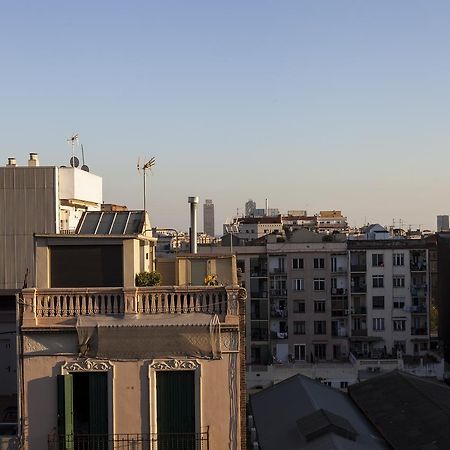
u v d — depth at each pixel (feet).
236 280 72.54
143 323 57.72
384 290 271.90
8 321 76.07
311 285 272.72
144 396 57.52
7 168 96.53
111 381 57.62
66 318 58.54
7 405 74.02
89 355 57.82
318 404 135.85
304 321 271.90
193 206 86.79
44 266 62.23
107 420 57.62
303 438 116.78
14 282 94.32
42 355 57.98
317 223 475.31
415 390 144.66
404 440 118.62
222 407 57.52
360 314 271.90
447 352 276.62
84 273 62.69
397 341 270.87
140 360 57.77
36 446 57.47
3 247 95.04
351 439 116.47
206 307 58.49
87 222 70.74
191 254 74.74
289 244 273.13
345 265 272.92
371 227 370.12
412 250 271.69
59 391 57.41
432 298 307.78
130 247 62.64
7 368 75.31
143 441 57.21
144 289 58.59
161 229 106.73
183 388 57.93
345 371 237.25
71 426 57.26
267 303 272.51
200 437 57.16
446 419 121.08
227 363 57.72
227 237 300.61
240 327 58.39
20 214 95.81
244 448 57.62
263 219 456.04
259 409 147.74
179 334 57.62
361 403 148.97
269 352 271.08
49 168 96.43
